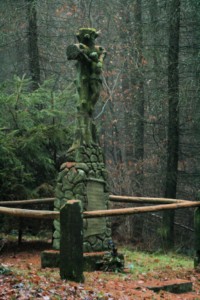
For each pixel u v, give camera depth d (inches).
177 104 710.5
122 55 970.7
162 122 873.5
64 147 530.6
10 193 498.3
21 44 933.8
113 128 1046.4
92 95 417.4
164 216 708.7
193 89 757.3
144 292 318.7
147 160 859.4
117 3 996.6
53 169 519.2
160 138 887.7
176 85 701.3
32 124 520.7
